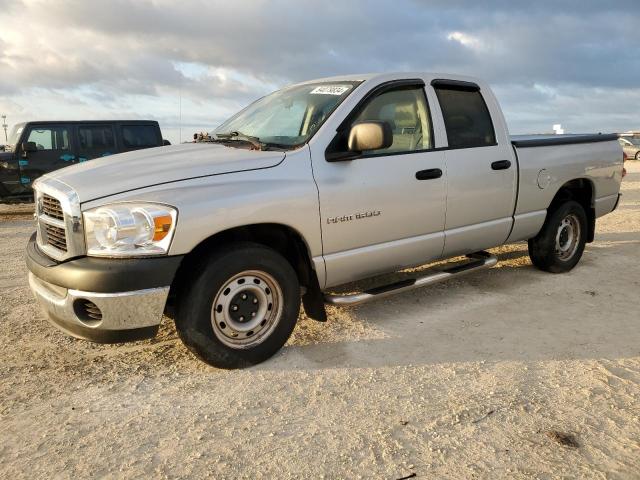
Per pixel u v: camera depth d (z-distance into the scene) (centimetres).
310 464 268
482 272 606
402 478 256
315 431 296
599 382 348
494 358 387
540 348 402
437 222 458
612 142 645
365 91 421
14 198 1224
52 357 393
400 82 443
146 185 333
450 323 454
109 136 1290
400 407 321
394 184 421
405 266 455
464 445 282
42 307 355
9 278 611
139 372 368
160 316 327
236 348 362
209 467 266
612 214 1066
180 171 347
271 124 441
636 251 717
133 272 314
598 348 401
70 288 321
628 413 312
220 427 301
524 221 538
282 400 330
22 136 1213
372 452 277
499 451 276
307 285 402
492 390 339
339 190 391
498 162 499
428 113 459
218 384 350
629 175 2094
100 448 282
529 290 540
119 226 313
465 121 487
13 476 260
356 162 404
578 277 587
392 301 509
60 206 346
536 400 326
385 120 429
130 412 318
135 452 279
